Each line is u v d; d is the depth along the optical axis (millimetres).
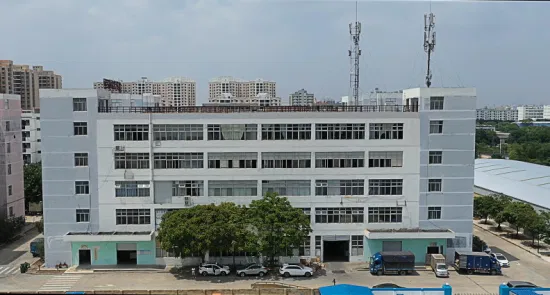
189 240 41438
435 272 43750
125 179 46469
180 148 46656
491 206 60656
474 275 43844
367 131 47000
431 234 46125
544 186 66562
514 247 53625
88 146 46219
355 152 47125
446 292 32312
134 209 46688
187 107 48062
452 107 46906
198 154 46812
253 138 46875
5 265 47125
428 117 46906
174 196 46875
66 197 46438
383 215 47625
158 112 47250
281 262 47031
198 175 46812
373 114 46844
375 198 47344
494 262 43844
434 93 46719
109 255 46250
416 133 47031
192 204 46781
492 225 64125
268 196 44531
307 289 38312
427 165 47250
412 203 47500
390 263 43594
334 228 47312
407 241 47031
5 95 59875
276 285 40469
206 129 46656
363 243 47531
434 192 47438
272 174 47000
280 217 43125
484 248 49688
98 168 46375
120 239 45250
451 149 47188
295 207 46969
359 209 47531
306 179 47188
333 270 45156
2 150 59094
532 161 112188
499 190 72625
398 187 47500
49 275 43812
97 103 46125
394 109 50688
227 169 46844
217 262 46594
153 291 38250
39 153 93188
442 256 44938
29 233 60219
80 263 46375
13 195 61625
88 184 46438
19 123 63531
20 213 63625
